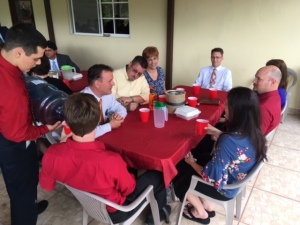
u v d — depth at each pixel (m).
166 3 4.14
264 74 1.84
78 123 1.07
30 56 1.23
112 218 1.32
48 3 5.21
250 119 1.29
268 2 3.44
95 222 1.85
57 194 2.16
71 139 1.16
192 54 4.23
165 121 1.84
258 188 2.21
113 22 4.83
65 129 1.47
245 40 3.75
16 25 1.21
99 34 5.03
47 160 1.17
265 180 2.31
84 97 1.12
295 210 1.97
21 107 1.25
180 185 1.67
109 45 4.97
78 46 5.35
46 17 5.35
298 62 3.51
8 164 1.41
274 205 2.02
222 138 1.34
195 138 1.65
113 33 4.92
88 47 5.24
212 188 1.51
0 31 3.01
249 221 1.87
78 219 1.90
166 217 1.81
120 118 1.79
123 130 1.71
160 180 1.54
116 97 2.34
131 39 4.70
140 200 1.32
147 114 1.83
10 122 1.23
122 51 4.88
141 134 1.64
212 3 3.80
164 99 2.12
